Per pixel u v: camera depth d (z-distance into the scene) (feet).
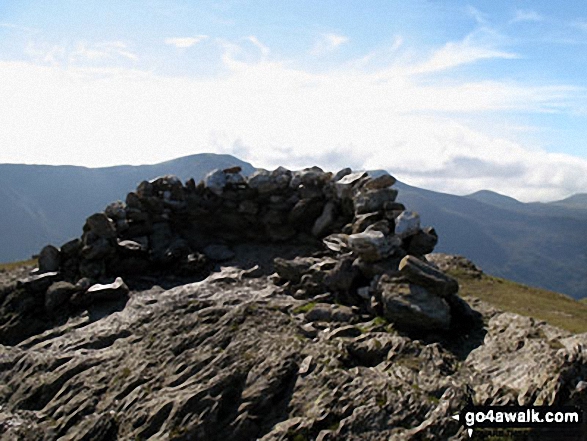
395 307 53.67
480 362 48.85
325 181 83.56
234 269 74.43
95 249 70.95
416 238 64.44
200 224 85.76
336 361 46.73
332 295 62.34
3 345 60.59
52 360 53.26
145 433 42.57
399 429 39.81
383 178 72.54
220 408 43.47
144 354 52.29
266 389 44.55
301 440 39.60
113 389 48.21
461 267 95.25
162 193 84.79
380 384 43.55
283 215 83.66
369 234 61.46
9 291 67.46
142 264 74.84
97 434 43.60
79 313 63.72
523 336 51.26
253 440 41.65
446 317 52.70
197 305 61.16
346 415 41.14
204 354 50.26
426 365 47.14
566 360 43.24
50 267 72.13
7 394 50.85
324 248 77.10
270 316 56.18
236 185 86.69
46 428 45.29
